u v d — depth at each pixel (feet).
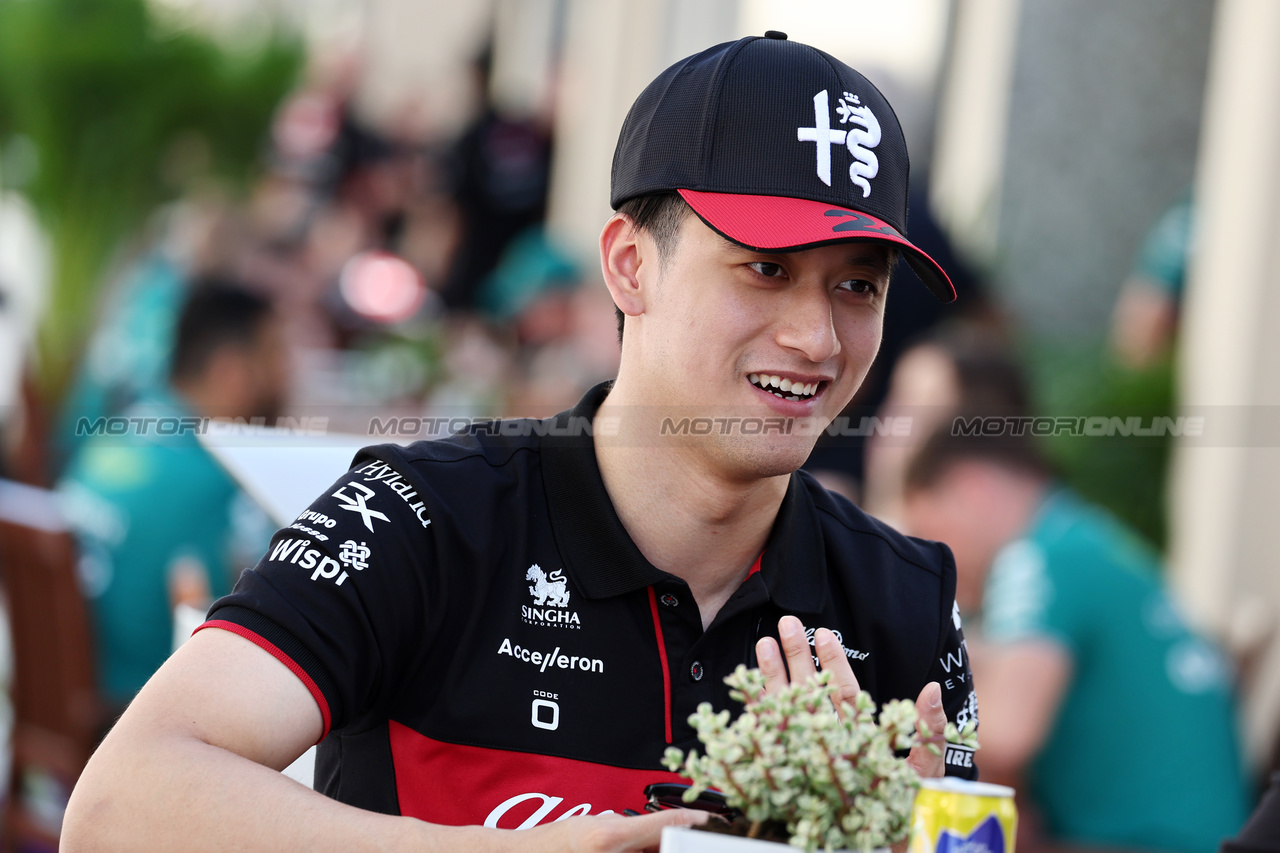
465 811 13.01
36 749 30.42
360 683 12.59
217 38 51.13
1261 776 31.07
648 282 13.35
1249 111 47.98
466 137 55.47
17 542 29.91
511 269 52.70
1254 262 46.39
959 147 55.57
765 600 13.83
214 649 11.87
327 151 53.06
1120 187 51.90
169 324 46.16
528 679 13.26
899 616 14.71
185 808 10.99
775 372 12.76
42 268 49.39
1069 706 27.09
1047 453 32.73
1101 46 52.70
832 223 12.59
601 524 13.60
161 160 50.01
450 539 13.30
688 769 10.38
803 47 13.94
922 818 9.59
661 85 13.78
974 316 42.45
